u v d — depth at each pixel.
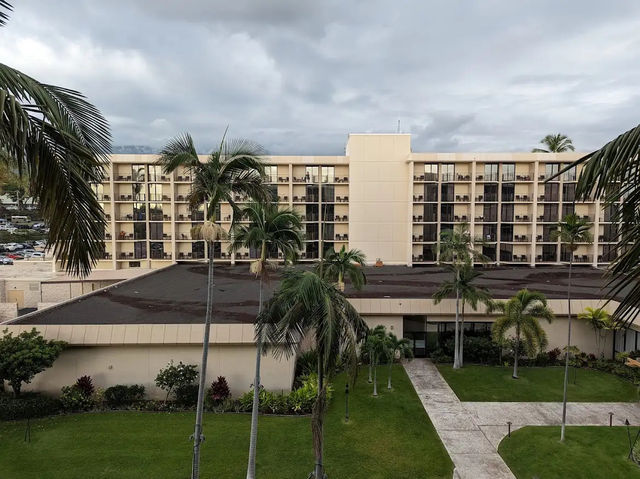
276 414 22.27
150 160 49.50
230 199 17.75
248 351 23.80
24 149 5.78
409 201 49.09
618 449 19.27
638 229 6.44
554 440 20.09
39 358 21.16
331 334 13.55
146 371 23.77
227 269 47.69
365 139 49.78
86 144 7.06
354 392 25.31
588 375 28.14
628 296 6.73
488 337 30.94
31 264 52.50
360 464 18.08
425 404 23.91
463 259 28.12
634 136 5.70
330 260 28.25
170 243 51.12
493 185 49.84
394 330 30.97
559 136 57.00
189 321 24.58
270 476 17.20
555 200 49.22
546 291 34.25
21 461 17.92
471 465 18.14
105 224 7.29
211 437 19.94
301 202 51.03
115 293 33.31
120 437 19.84
